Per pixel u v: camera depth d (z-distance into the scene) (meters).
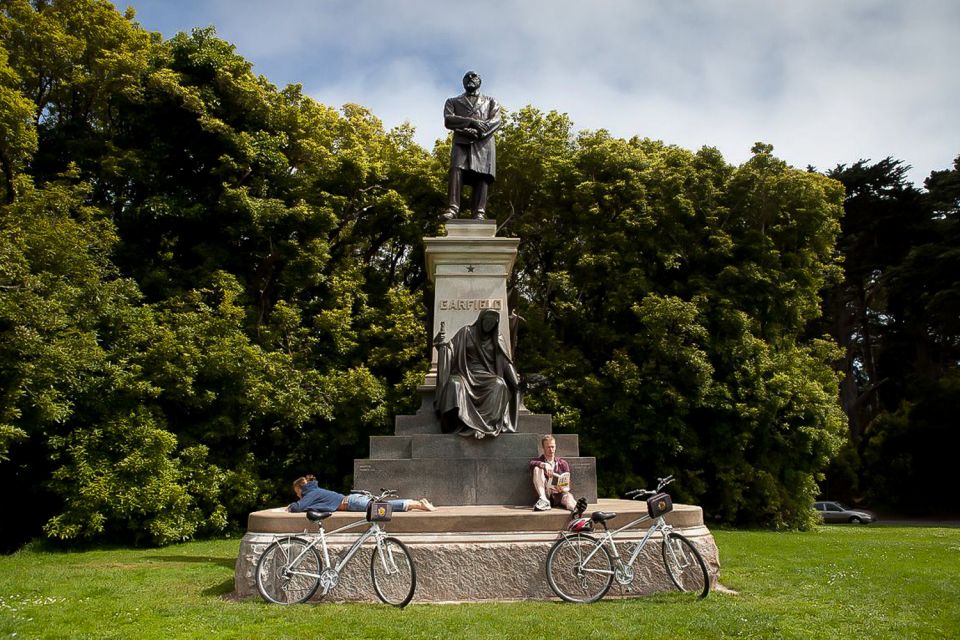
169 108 21.42
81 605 8.06
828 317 44.91
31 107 17.48
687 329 21.77
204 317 19.77
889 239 44.75
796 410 22.70
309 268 22.31
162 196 20.95
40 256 16.61
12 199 18.47
